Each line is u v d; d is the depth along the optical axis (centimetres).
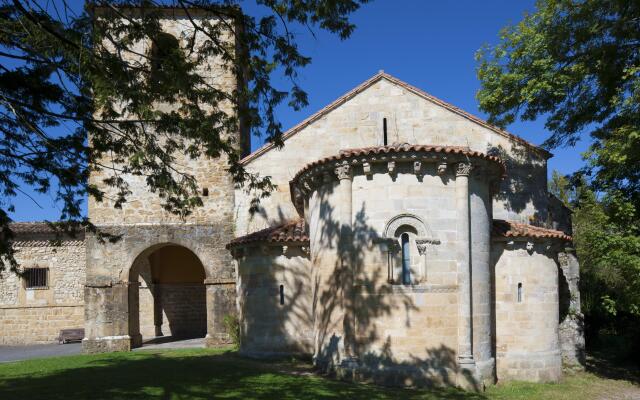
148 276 3014
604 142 1697
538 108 2022
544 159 2223
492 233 1588
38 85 1042
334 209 1509
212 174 2375
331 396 1175
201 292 3119
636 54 1777
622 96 1673
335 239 1495
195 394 1163
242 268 1830
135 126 1191
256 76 1173
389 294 1377
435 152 1387
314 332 1605
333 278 1495
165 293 3050
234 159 1301
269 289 1748
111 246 2325
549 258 1661
